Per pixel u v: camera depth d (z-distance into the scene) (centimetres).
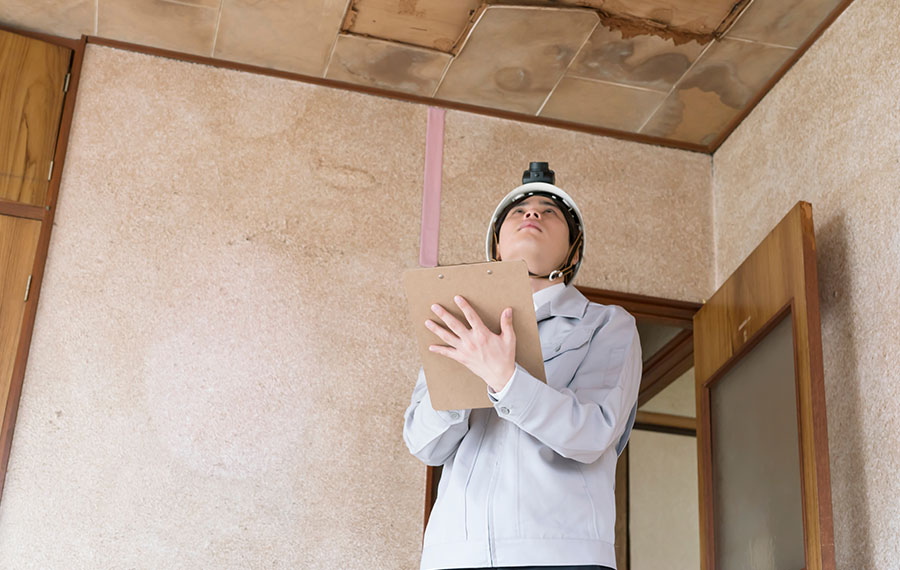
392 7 310
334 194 329
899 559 243
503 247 193
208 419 293
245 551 282
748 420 298
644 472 510
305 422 299
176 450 288
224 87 334
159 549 277
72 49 325
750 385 299
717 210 362
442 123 349
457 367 158
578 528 155
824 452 249
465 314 155
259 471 291
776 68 332
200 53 334
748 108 349
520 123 358
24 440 279
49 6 315
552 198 199
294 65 338
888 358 258
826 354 284
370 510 294
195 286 307
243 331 305
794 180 316
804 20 310
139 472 284
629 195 358
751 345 297
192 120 327
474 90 347
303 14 315
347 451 299
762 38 319
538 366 157
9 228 300
